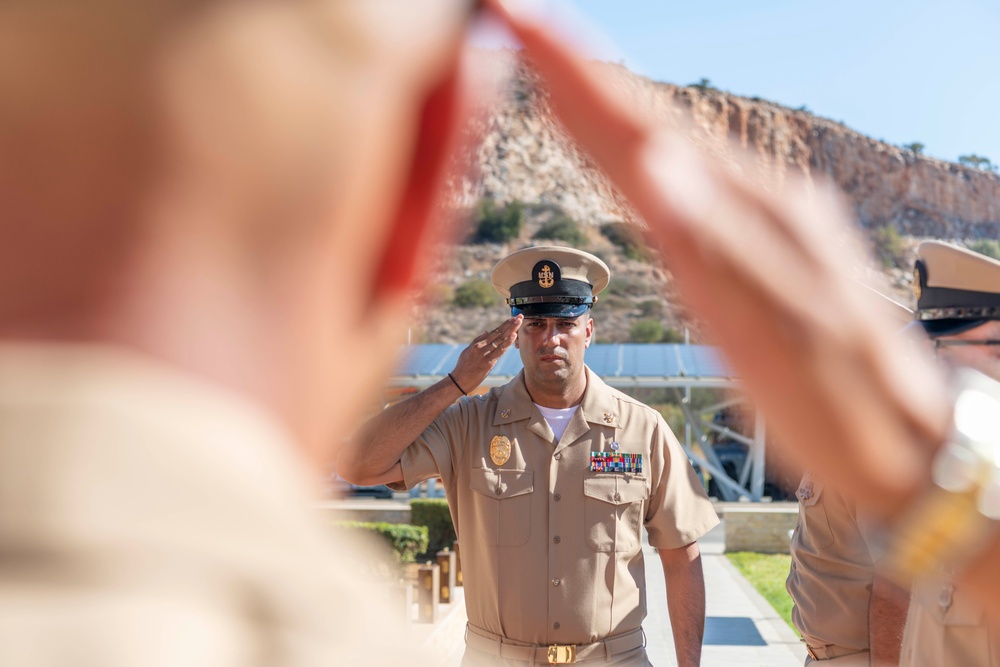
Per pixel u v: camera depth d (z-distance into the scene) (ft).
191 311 0.76
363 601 0.76
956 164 264.31
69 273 0.74
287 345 0.81
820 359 0.86
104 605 0.64
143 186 0.76
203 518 0.70
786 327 0.86
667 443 13.15
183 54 0.78
